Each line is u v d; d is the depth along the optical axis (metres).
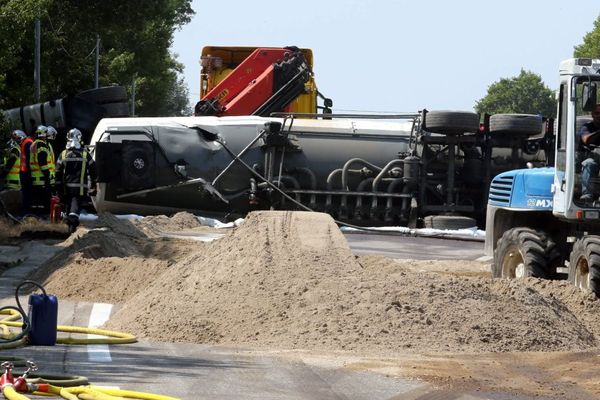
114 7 147.62
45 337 35.31
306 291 39.00
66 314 43.78
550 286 45.41
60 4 143.00
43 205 84.00
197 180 88.31
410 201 87.44
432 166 89.31
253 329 37.44
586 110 46.03
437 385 29.05
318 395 27.48
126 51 186.88
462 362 33.09
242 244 43.81
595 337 39.31
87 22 147.38
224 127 90.25
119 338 36.66
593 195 46.47
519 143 89.69
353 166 88.75
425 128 87.50
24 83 129.00
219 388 28.12
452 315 37.19
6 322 39.25
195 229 81.75
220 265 42.66
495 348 35.84
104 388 27.38
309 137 90.25
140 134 89.06
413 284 38.72
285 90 100.50
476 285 39.34
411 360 33.09
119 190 88.56
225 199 89.50
